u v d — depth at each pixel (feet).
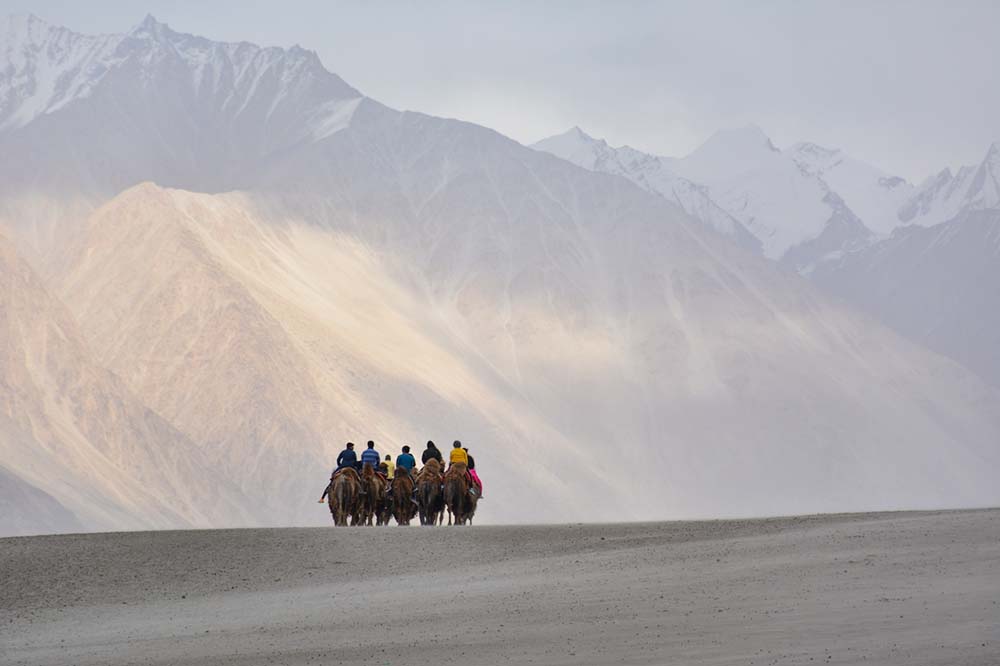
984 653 145.07
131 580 281.33
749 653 158.61
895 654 149.18
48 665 186.50
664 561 261.65
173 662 182.80
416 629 201.87
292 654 183.83
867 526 288.51
